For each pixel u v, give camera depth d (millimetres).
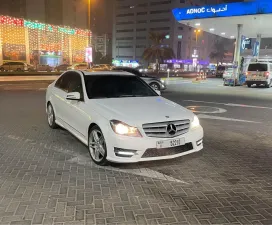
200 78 30688
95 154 4793
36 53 42500
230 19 19391
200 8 19125
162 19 104188
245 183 4172
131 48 114812
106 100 5176
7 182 3992
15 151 5363
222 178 4332
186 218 3197
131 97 5508
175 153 4512
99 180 4133
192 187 3994
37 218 3111
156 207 3414
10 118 8352
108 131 4367
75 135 5582
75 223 3039
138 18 110875
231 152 5613
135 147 4199
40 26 40531
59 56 45750
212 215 3275
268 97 15125
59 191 3754
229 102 12992
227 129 7609
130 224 3049
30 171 4410
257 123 8438
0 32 37000
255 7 16922
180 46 104188
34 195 3627
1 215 3150
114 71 6406
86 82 5637
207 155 5383
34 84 21266
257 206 3512
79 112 5246
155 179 4223
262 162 5082
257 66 21219
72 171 4445
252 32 26000
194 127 4777
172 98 14172
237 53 22406
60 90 6559
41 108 10172
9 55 38844
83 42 48656
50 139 6188
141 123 4285
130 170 4531
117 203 3479
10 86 19141
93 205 3418
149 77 16656
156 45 71875
